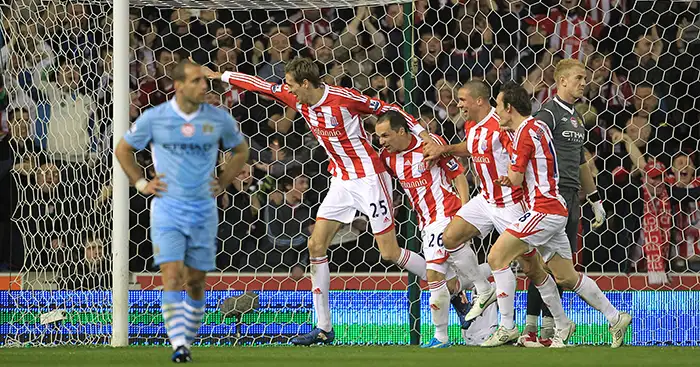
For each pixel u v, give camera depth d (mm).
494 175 22500
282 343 25438
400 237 31375
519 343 24266
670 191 30422
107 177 29109
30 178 28875
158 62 32938
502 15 33062
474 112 22688
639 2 33531
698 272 28844
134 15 32969
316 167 31562
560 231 22094
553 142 22609
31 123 29203
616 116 32625
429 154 22875
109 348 23312
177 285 16438
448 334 24344
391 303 25703
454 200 23359
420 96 32031
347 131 23266
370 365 17453
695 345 25641
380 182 23578
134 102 32844
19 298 25406
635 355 20547
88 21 28734
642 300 25828
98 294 25375
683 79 33438
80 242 26281
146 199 31266
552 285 23000
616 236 29828
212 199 16766
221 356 19922
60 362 18156
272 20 33469
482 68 32250
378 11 33062
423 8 33250
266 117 31578
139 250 31172
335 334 25531
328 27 33281
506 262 21984
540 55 33000
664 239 29469
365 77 33000
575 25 33125
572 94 23000
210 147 16578
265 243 30750
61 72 29281
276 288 27516
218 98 32250
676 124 33125
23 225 27078
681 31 33562
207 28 33312
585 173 24062
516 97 21453
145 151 32156
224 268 30438
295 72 22906
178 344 16578
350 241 30609
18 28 28922
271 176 31172
